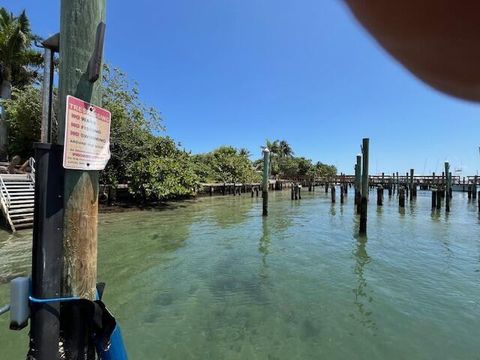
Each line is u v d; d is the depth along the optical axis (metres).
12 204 11.96
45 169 1.98
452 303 5.91
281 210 20.73
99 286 2.44
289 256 9.04
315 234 12.35
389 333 4.84
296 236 11.92
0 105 23.12
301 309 5.62
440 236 12.15
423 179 46.25
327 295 6.24
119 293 6.24
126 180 21.05
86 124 2.12
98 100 2.22
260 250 9.70
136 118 21.48
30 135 20.86
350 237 11.85
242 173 39.28
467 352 4.36
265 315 5.39
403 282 6.99
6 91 25.62
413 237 11.91
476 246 10.45
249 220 15.90
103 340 2.05
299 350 4.38
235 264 8.21
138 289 6.45
